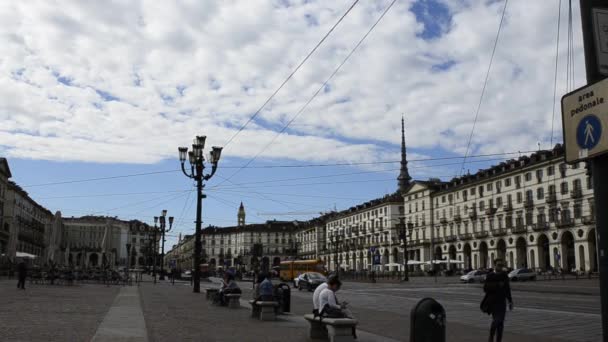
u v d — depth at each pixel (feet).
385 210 377.50
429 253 337.93
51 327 38.55
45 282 121.08
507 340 37.83
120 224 471.62
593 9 15.66
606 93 14.67
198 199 94.17
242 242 537.65
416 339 23.61
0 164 255.50
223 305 65.05
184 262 555.28
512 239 266.77
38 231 354.33
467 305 73.10
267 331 40.45
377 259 195.93
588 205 224.33
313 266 204.23
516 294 103.60
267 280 50.70
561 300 83.41
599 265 14.85
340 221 445.78
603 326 14.57
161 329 39.70
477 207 295.28
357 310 65.82
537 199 252.42
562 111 16.20
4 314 46.55
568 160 15.89
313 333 36.22
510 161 281.74
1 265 158.71
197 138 91.66
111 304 62.69
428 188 340.59
